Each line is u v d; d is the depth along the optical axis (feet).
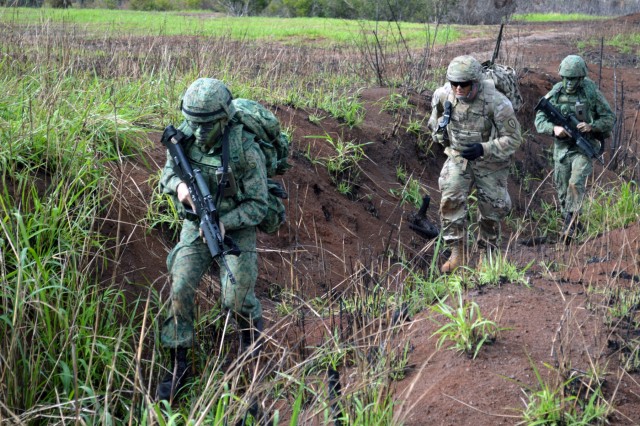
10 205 14.70
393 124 28.60
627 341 12.98
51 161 16.28
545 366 12.25
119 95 21.52
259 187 13.15
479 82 19.20
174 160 13.08
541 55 57.41
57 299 13.41
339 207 22.63
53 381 13.10
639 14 89.76
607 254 17.71
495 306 14.42
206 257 13.48
